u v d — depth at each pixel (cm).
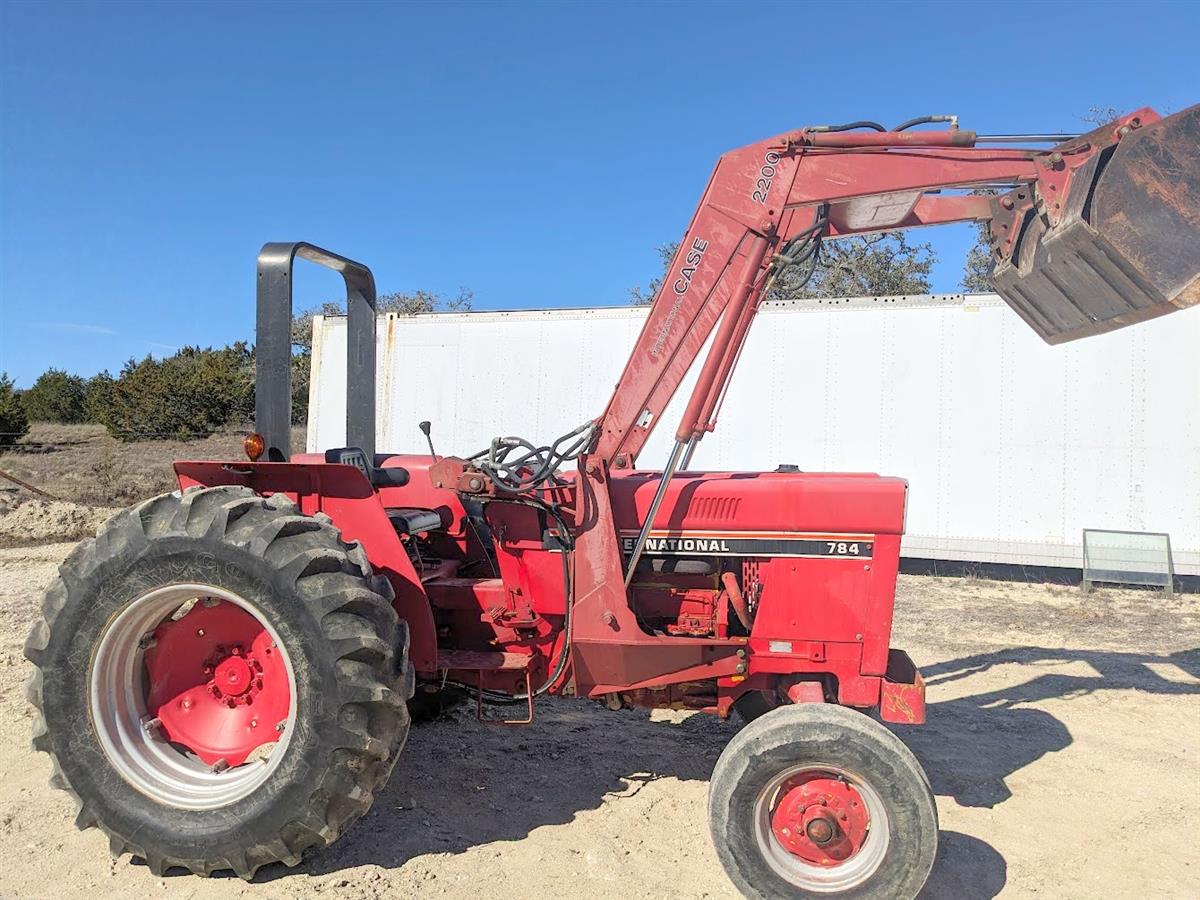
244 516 293
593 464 319
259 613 282
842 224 351
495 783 380
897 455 789
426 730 444
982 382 768
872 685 327
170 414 2620
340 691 276
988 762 413
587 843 325
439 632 359
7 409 2319
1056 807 365
